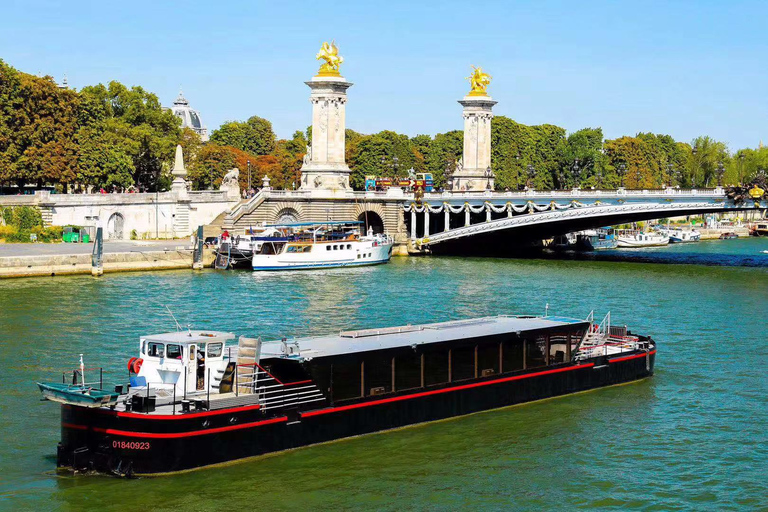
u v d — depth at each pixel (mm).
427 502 44219
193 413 44969
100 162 161750
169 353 48344
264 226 147375
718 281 121938
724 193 144500
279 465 47188
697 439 52562
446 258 161625
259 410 47094
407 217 183125
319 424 49375
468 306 96750
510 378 56969
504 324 60094
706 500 45031
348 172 171625
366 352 51219
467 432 52781
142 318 84812
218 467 46031
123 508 42469
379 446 50250
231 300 98812
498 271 134875
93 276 118562
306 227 158750
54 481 44781
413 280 121562
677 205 148000
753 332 82125
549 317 64062
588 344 64000
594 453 50344
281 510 42906
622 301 101625
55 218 142500
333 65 170875
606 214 150625
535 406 57562
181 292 104688
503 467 48250
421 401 53281
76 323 81250
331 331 80500
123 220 152000
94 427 45062
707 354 72375
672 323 86750
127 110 191875
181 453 44812
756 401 59531
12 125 148375
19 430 51656
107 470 44875
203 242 140000
